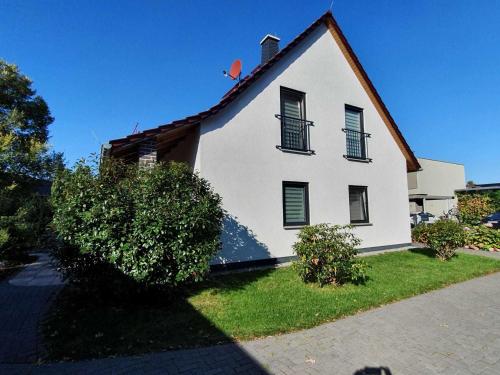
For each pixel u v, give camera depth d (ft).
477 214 59.06
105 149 24.32
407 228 43.42
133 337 14.28
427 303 19.81
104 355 12.76
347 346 13.79
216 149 28.17
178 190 18.74
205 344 13.76
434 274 26.78
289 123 33.91
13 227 34.30
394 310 18.47
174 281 17.87
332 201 35.73
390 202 42.01
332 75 38.06
